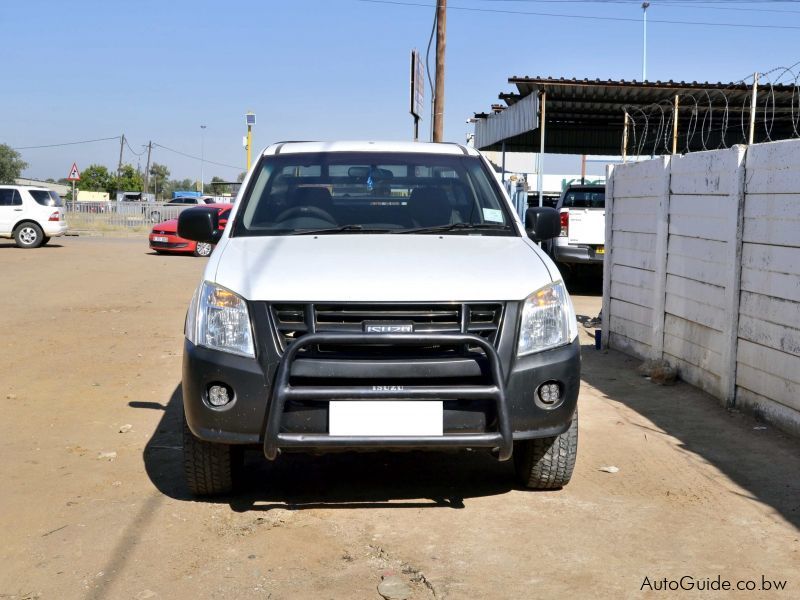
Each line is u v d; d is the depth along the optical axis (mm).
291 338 4008
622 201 8781
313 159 5484
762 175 5949
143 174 111062
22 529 4098
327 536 4020
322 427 3918
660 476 4906
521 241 4852
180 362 8367
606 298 9211
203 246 22562
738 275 6289
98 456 5285
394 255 4395
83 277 16562
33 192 24641
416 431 3893
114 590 3451
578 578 3555
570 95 17453
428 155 5574
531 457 4516
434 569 3639
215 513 4332
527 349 4066
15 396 6836
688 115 20547
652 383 7387
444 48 19094
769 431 5812
